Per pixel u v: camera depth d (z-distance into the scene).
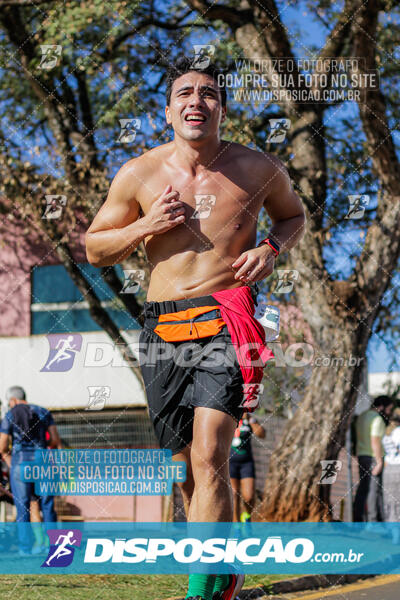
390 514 9.12
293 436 8.83
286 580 5.11
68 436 12.09
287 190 3.09
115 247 2.86
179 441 2.92
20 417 7.14
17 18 9.38
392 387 10.13
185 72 2.88
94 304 10.16
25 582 4.72
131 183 2.93
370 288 8.73
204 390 2.71
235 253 2.88
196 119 2.81
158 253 2.90
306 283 8.69
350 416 8.83
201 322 2.78
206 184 2.87
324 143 8.84
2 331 14.24
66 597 4.25
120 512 10.15
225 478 2.64
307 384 8.95
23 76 10.00
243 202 2.90
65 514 10.38
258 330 2.78
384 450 8.91
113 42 9.29
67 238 9.94
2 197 11.44
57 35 8.71
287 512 8.69
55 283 14.16
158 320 2.87
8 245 13.91
